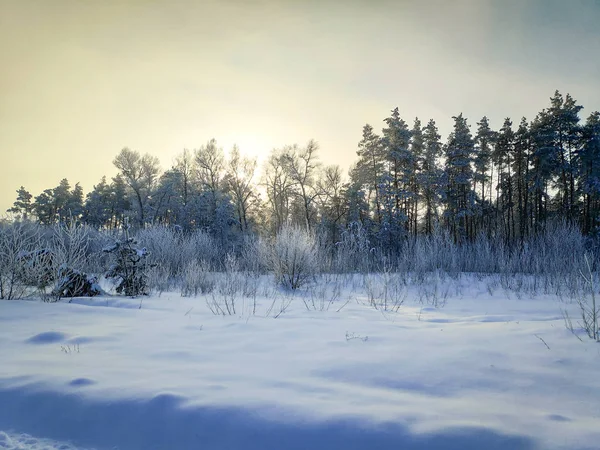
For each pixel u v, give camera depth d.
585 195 28.67
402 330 5.50
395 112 33.22
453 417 2.62
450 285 14.48
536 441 2.32
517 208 39.41
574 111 29.25
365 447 2.39
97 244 14.00
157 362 3.92
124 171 39.09
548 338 4.69
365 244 17.31
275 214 42.62
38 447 2.63
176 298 9.69
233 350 4.43
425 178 35.34
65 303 8.16
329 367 3.74
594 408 2.78
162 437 2.65
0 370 3.60
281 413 2.71
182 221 36.50
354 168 39.66
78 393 3.06
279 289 12.40
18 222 10.00
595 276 12.71
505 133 37.50
